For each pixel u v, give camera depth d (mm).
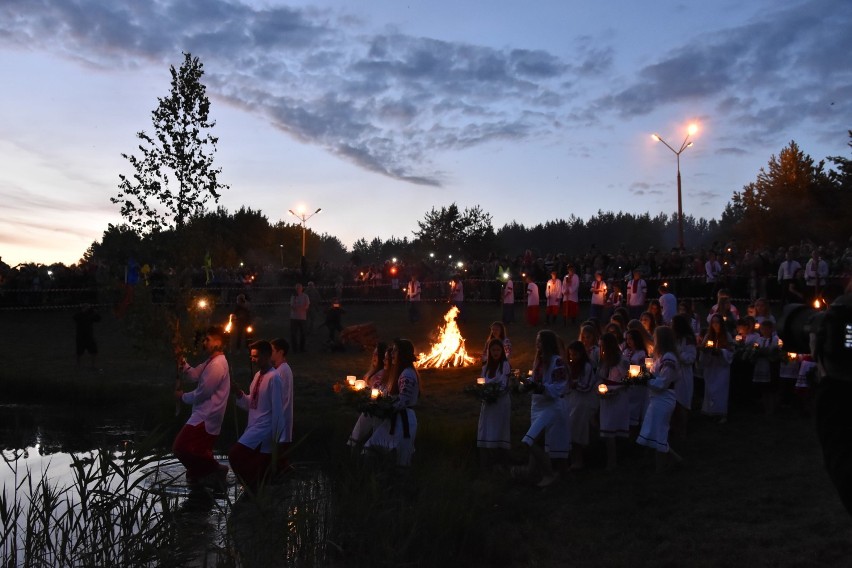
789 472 8578
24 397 15312
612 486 8547
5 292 29375
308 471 8250
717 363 11578
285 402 8266
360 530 5957
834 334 1960
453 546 6262
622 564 6051
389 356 8883
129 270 16516
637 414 10789
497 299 29734
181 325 11539
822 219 48031
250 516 6121
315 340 23594
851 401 1940
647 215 107375
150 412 13328
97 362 19625
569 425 9562
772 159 54094
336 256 130500
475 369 17938
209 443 8617
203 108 11469
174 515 5582
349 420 11703
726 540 6496
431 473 7641
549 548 6562
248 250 74875
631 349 10672
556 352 8945
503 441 9414
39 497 5895
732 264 24422
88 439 11453
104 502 5543
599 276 21969
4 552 5684
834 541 6258
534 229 110812
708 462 9336
